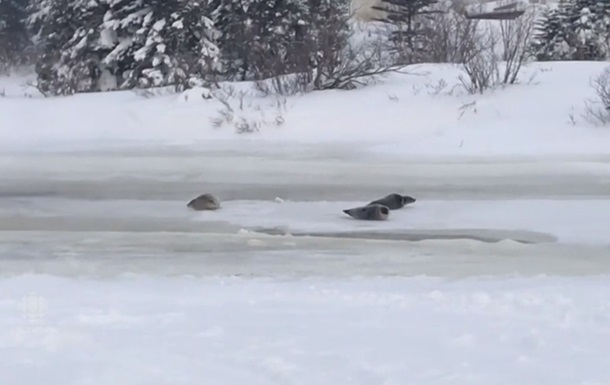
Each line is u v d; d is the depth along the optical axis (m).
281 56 29.89
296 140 23.33
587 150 21.42
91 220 14.31
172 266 10.54
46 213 14.90
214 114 25.27
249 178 18.41
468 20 34.91
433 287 8.94
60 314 7.23
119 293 8.39
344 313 7.44
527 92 25.78
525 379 5.50
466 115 24.27
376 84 27.86
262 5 32.72
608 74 25.61
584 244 12.45
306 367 5.78
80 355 5.98
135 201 16.02
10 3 46.00
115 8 34.06
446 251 11.70
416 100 25.62
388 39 36.69
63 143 23.28
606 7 39.50
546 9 41.66
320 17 31.17
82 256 11.19
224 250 11.68
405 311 7.53
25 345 6.21
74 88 33.50
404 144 22.41
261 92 27.42
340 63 27.75
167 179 18.34
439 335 6.61
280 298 8.17
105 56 34.44
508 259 11.21
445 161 20.34
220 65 32.66
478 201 15.92
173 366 5.77
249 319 7.16
